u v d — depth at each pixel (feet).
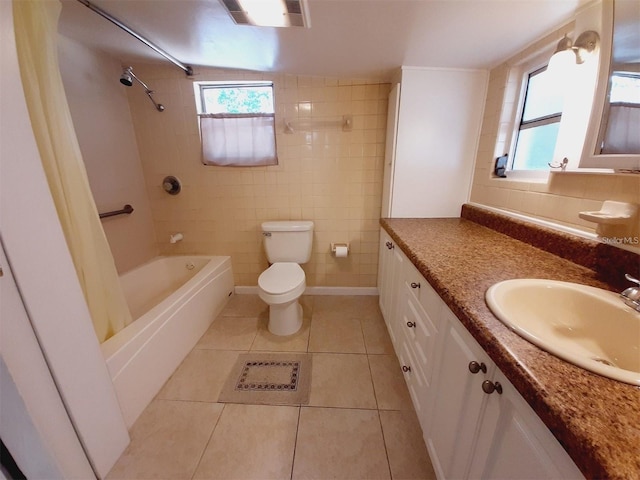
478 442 2.30
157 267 7.39
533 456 1.63
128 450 3.74
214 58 5.63
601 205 3.18
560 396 1.47
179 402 4.48
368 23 3.85
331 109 6.55
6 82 2.35
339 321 6.80
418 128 5.76
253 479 3.40
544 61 4.25
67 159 3.56
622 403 1.42
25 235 2.52
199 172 7.11
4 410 2.58
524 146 4.83
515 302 2.63
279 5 3.52
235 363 5.36
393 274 5.52
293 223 7.04
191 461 3.60
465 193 6.18
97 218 4.02
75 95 5.30
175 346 5.22
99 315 4.08
